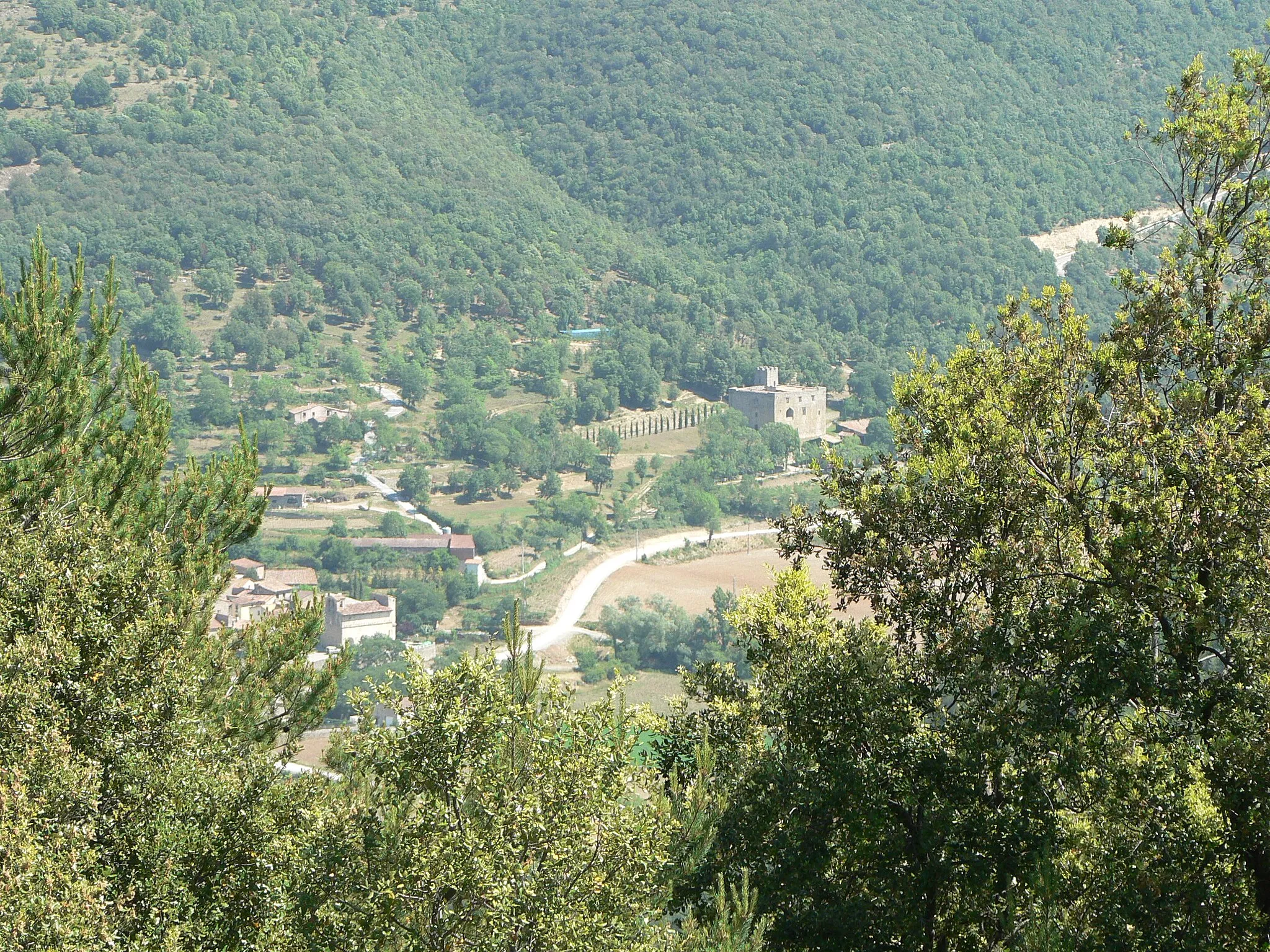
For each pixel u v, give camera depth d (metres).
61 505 25.97
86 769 20.66
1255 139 29.56
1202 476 25.52
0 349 26.14
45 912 17.83
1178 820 22.72
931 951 26.06
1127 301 31.14
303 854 20.20
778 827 26.45
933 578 29.27
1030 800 24.95
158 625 23.36
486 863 18.84
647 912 20.50
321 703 30.36
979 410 29.22
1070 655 25.34
